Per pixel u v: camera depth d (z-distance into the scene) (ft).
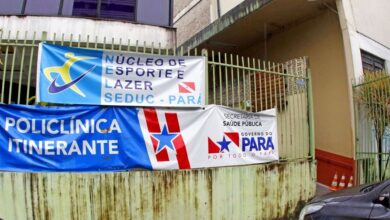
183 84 18.79
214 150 19.26
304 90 23.95
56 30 27.66
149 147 17.74
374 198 12.17
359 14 28.84
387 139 24.71
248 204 20.08
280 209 21.34
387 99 24.12
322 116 28.35
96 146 16.94
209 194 18.85
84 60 17.26
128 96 17.67
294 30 31.48
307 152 23.57
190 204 18.31
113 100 17.40
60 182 16.34
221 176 19.30
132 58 18.04
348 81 26.05
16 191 15.88
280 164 21.74
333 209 12.94
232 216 19.45
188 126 18.70
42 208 16.08
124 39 28.63
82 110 16.90
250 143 20.63
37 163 16.19
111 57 17.71
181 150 18.34
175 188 18.04
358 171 25.12
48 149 16.33
